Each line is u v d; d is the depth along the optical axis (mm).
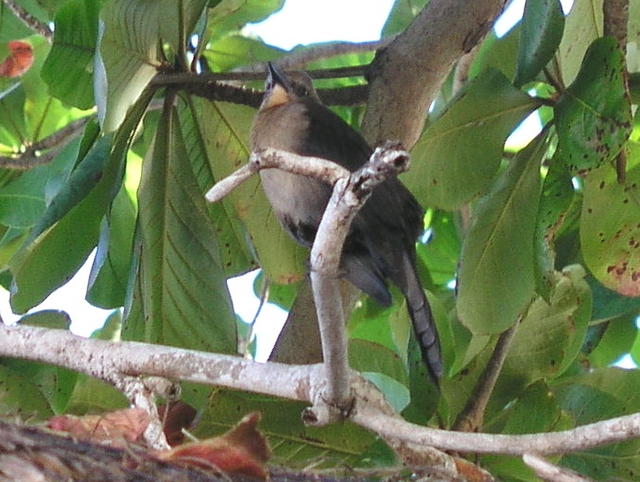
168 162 9508
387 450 8453
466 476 7852
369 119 9945
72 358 7531
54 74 9438
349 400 7164
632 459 9125
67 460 6520
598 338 11461
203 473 6676
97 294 10273
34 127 11219
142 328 9398
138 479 6547
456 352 10555
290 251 10328
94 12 9305
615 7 8977
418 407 9234
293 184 9188
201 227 9484
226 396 8914
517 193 9250
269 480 6949
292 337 9648
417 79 9938
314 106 9797
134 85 8766
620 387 9797
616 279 9242
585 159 8523
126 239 10344
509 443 6812
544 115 11805
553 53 8797
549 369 9695
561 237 10922
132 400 7414
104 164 8875
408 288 8961
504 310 9320
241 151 10195
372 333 11633
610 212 9180
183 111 10109
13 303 9023
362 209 8914
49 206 8734
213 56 11328
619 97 8477
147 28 8758
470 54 10859
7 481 6516
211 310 9414
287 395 7312
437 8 10000
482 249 9289
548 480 6617
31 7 11109
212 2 9812
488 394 9492
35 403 8758
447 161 9227
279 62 11148
